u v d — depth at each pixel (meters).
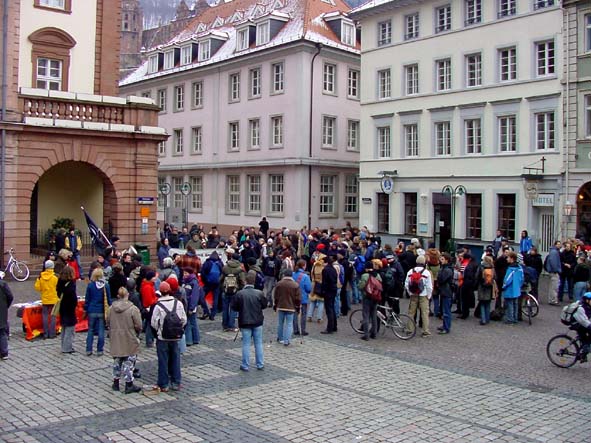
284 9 49.38
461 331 17.92
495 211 33.69
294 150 44.19
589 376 13.23
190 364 13.70
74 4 31.30
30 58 29.94
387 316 16.97
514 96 32.75
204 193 52.38
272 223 46.00
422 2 37.06
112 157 28.72
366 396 11.52
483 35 34.16
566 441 9.37
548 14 31.30
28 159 26.47
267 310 20.89
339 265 19.44
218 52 52.31
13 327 17.14
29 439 9.22
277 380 12.53
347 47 46.41
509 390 12.09
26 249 26.50
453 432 9.67
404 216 38.59
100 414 10.38
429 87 36.88
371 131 40.38
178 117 55.12
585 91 29.75
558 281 22.61
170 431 9.59
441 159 36.25
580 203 30.06
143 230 29.50
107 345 15.22
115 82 32.62
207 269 18.88
